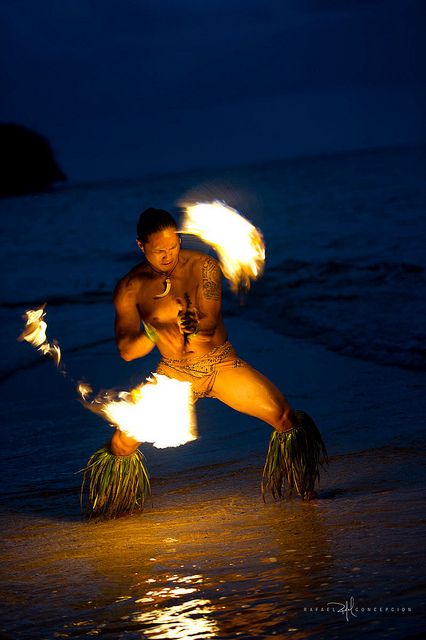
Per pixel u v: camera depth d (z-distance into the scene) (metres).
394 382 6.79
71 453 5.66
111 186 88.00
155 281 4.13
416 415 5.73
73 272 18.23
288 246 18.16
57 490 4.91
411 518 3.82
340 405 6.22
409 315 9.52
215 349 4.16
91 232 30.14
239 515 4.18
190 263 4.15
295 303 11.13
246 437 5.66
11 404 7.25
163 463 5.22
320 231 20.53
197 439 5.70
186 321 3.99
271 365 7.91
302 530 3.85
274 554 3.59
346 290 11.70
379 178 41.69
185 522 4.16
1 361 9.04
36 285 16.09
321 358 8.01
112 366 8.54
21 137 76.69
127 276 4.21
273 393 4.18
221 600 3.17
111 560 3.74
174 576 3.47
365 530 3.74
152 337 4.14
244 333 9.71
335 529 3.80
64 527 4.27
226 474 4.90
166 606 3.17
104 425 6.34
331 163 82.69
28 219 40.88
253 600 3.13
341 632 2.80
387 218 22.06
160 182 93.75
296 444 4.22
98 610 3.20
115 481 4.34
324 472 4.72
